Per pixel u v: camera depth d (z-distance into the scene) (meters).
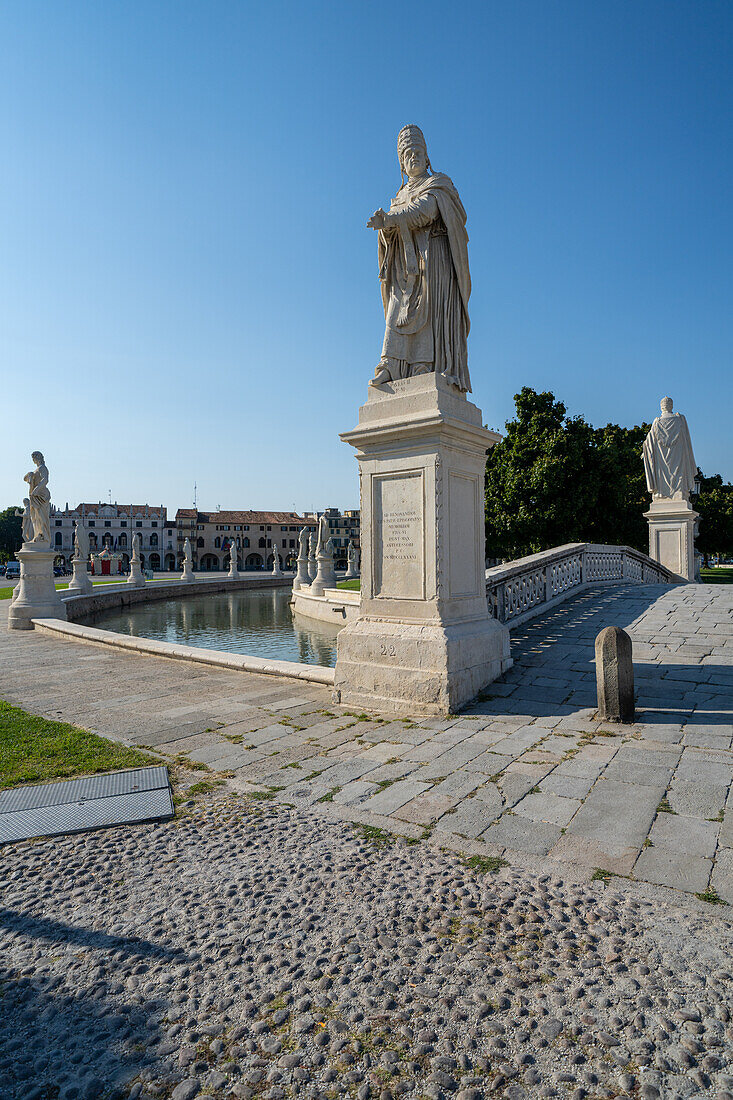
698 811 3.91
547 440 28.02
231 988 2.44
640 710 6.19
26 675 9.32
